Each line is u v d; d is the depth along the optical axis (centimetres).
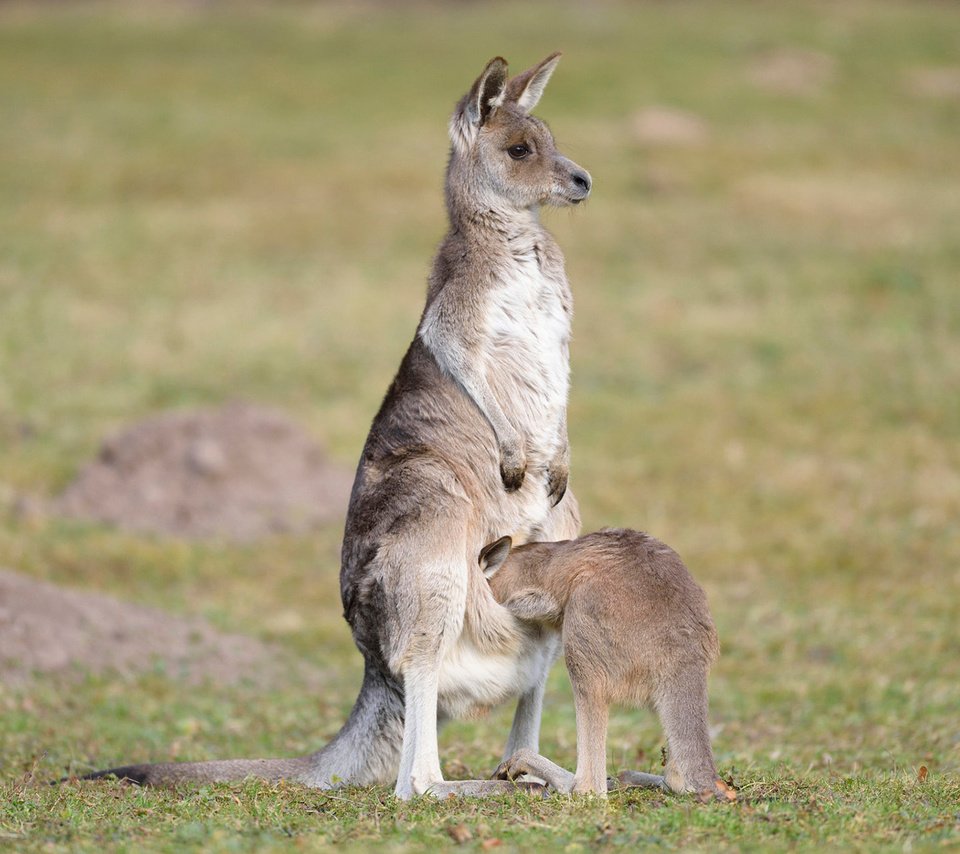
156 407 4328
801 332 5028
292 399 4453
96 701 2233
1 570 2622
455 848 1166
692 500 3550
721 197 6831
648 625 1355
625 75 9106
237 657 2548
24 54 9862
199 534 3319
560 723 2178
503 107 1669
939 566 3003
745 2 11700
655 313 5284
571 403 4366
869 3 11619
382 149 7656
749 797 1347
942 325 5044
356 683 2486
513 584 1483
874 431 4016
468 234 1648
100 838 1238
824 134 7981
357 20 11144
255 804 1375
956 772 1680
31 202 6694
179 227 6406
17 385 4469
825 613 2756
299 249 6188
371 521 1548
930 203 6750
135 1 11875
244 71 9475
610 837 1184
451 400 1612
